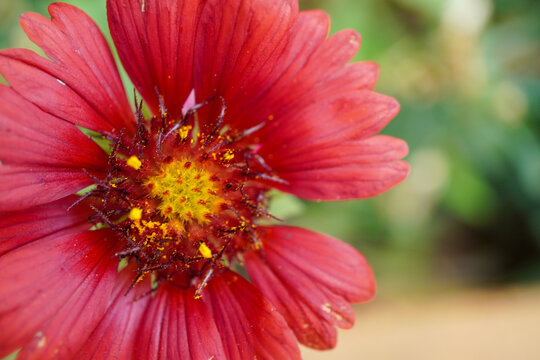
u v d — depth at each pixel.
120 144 0.15
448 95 0.22
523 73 0.23
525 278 0.23
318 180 0.16
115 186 0.15
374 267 0.23
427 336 0.21
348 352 0.21
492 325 0.21
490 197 0.23
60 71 0.14
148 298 0.15
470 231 0.24
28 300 0.14
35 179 0.14
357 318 0.22
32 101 0.14
